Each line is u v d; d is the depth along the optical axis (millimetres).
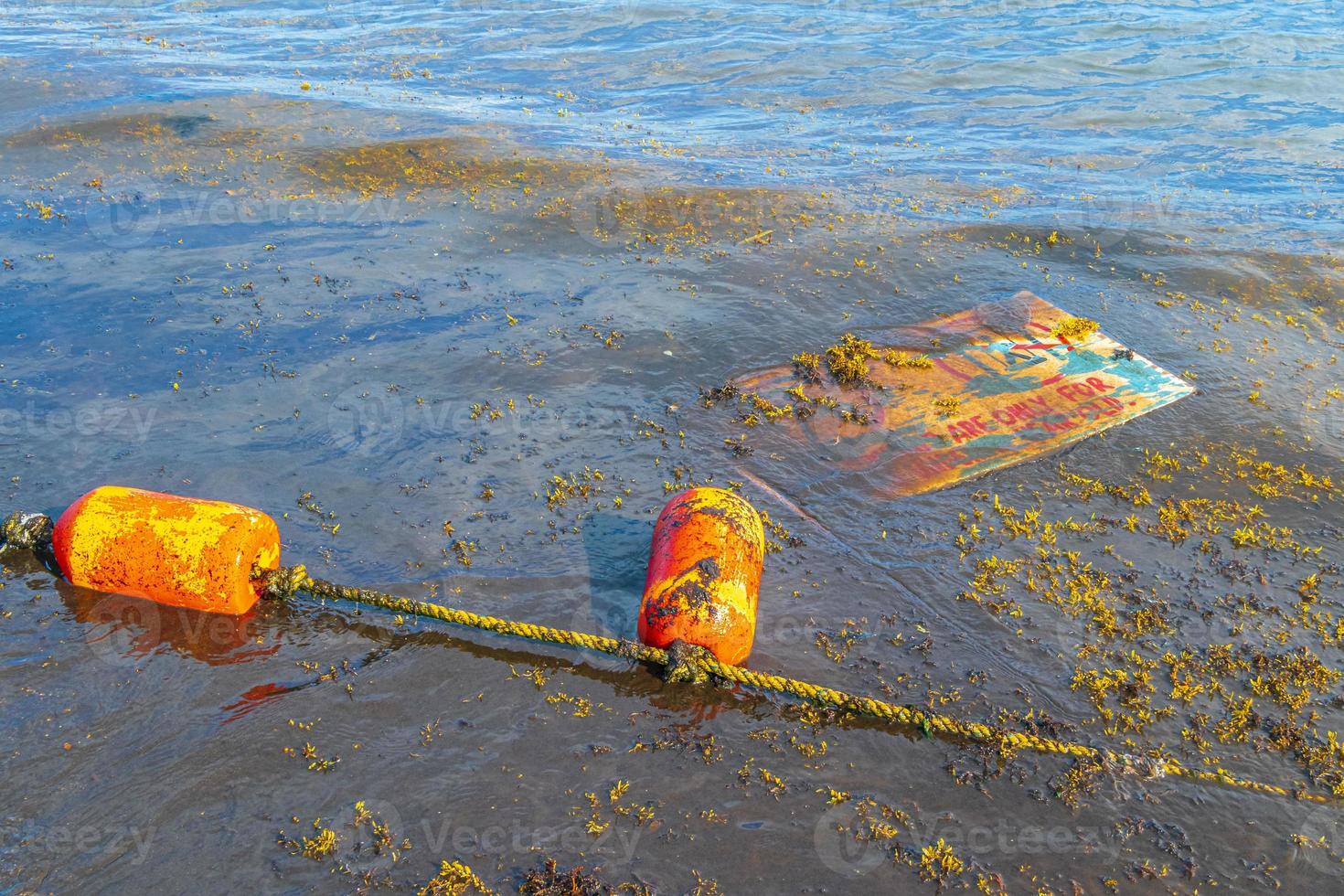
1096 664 6281
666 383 9273
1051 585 6941
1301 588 6945
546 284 11023
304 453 8102
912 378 9406
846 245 12148
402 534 7223
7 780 5277
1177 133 16734
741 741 5684
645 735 5695
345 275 11062
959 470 8156
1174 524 7570
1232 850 5121
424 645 6277
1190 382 9422
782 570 7008
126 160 13828
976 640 6445
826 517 7586
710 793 5344
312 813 5160
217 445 8148
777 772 5496
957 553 7227
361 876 4836
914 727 5766
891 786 5426
